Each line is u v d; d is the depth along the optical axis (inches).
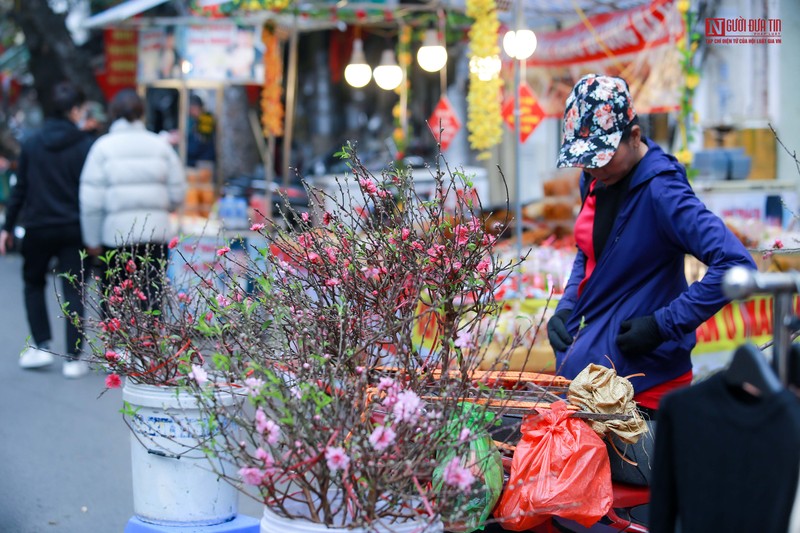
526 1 480.4
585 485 164.7
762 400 117.6
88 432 372.5
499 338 278.4
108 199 419.8
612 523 183.3
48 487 311.1
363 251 180.4
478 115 444.5
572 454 165.5
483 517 163.0
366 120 1216.8
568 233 518.0
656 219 194.5
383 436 137.1
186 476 188.4
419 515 147.7
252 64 588.1
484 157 449.1
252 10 533.3
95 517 285.4
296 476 151.8
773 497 115.5
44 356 474.6
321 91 1197.7
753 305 348.8
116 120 426.9
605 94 192.9
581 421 173.6
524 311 333.7
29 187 447.2
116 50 800.9
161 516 190.2
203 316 169.6
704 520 122.6
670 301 200.2
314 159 1042.1
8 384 445.1
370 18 570.3
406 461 145.8
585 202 211.3
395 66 550.3
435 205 181.2
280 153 920.3
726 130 531.8
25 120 1305.4
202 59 588.1
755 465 117.7
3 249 459.8
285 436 155.6
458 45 708.7
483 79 440.1
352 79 556.4
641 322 191.9
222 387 184.2
